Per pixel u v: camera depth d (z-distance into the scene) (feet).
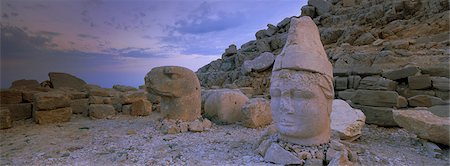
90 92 29.37
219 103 23.59
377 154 14.03
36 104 23.70
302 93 12.48
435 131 14.47
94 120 26.03
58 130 21.30
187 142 17.08
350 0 49.03
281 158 12.44
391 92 20.98
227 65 55.01
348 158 12.64
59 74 37.09
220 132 20.25
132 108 28.58
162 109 22.57
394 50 30.76
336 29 41.96
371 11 40.98
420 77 22.80
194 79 22.41
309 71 12.66
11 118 22.49
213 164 12.74
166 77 21.07
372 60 30.68
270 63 41.83
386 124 20.47
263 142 14.29
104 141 17.71
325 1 51.06
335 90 28.45
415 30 34.27
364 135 18.66
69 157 14.40
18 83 33.88
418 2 37.17
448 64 23.89
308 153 12.39
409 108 21.94
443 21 31.96
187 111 21.74
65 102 25.29
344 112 17.65
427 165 12.57
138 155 14.35
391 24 37.29
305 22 13.75
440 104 20.86
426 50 29.12
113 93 31.12
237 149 15.20
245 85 41.86
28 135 19.71
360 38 37.37
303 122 12.55
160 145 16.39
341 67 31.12
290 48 13.23
